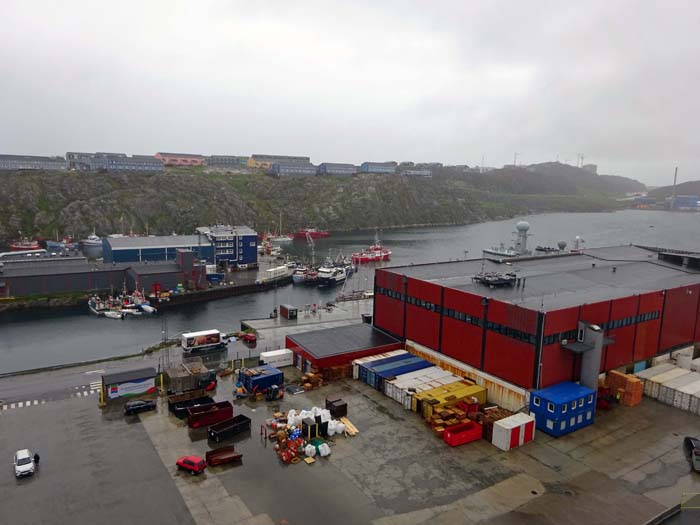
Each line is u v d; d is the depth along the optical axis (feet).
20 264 412.16
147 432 149.48
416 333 203.92
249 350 233.76
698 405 163.94
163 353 228.22
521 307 159.12
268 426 153.17
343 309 331.36
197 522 108.68
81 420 157.07
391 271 226.17
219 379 192.34
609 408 168.66
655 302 192.75
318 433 146.51
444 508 114.11
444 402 159.12
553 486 123.34
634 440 147.23
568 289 201.87
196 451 138.51
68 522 108.58
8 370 253.24
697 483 125.59
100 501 115.75
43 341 301.43
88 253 609.83
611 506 115.44
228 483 123.13
